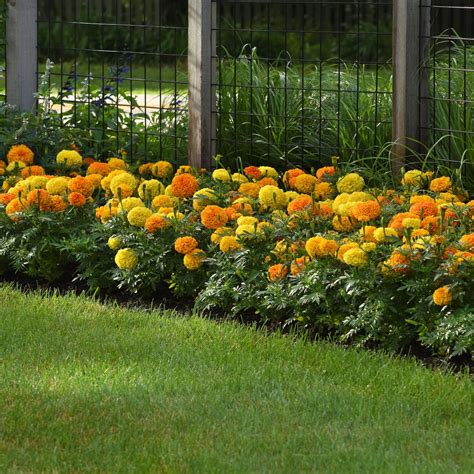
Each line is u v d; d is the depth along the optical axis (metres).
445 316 8.88
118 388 8.30
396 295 9.28
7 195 11.80
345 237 9.99
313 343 9.48
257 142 15.05
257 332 9.72
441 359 9.06
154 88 31.75
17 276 11.82
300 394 8.22
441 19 36.69
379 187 13.17
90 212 11.69
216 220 10.54
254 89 15.44
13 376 8.52
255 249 10.22
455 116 13.91
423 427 7.65
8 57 15.54
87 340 9.45
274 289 9.70
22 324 9.85
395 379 8.51
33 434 7.47
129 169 13.22
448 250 9.15
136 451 7.21
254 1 14.22
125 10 41.22
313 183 11.74
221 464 6.99
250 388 8.38
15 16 15.40
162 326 9.89
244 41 38.47
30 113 14.77
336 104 15.15
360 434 7.49
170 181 13.27
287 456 7.13
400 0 12.78
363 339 9.28
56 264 11.50
